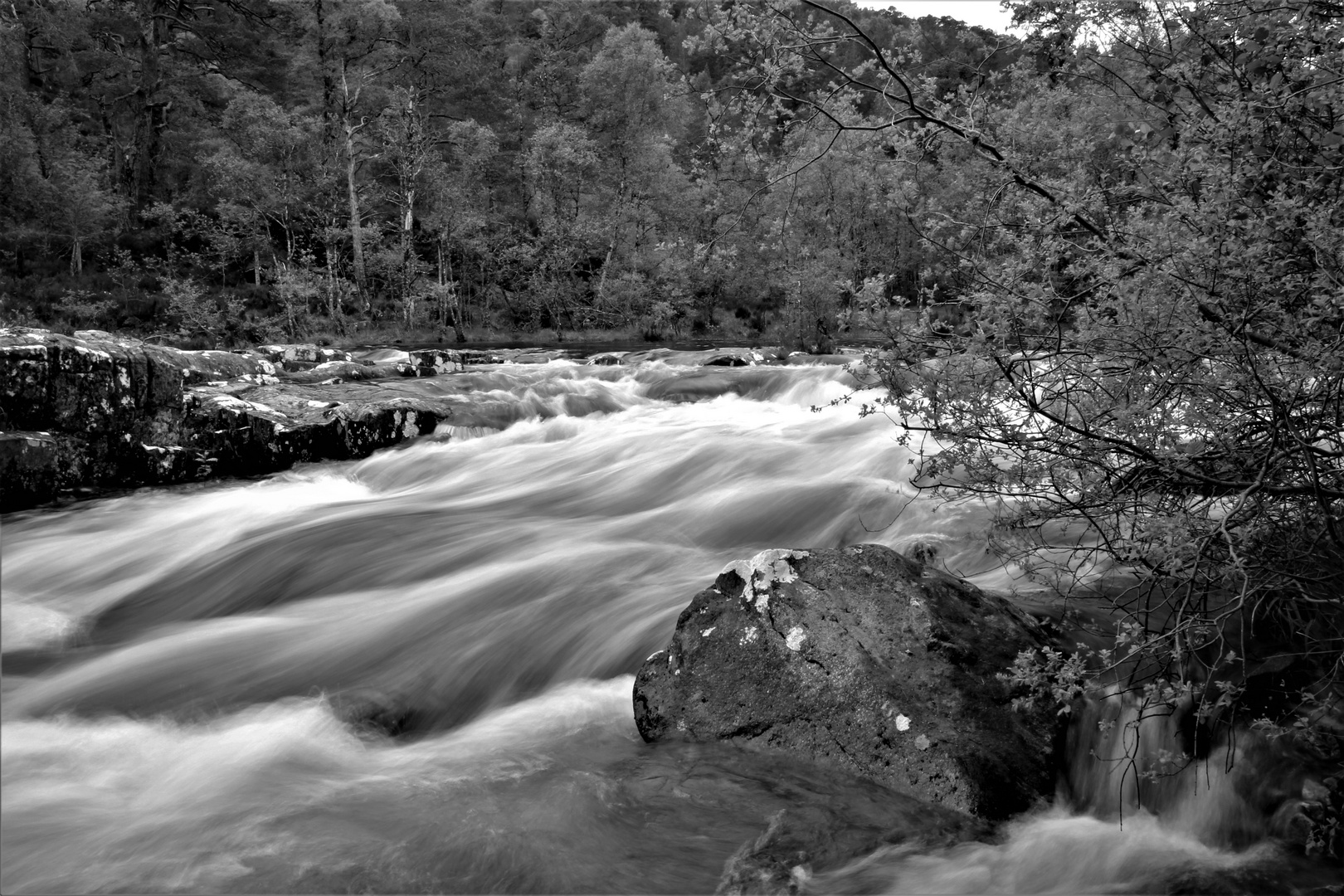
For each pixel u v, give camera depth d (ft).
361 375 48.29
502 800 12.50
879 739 12.37
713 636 14.28
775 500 24.02
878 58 12.46
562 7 169.37
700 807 11.94
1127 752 11.96
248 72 157.07
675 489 28.40
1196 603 11.18
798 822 11.51
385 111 130.62
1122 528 12.05
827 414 36.58
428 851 11.39
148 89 127.13
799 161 13.85
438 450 36.65
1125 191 11.60
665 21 218.59
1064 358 10.96
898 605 13.58
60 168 102.12
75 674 17.98
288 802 12.79
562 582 20.42
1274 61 11.55
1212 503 11.09
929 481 22.59
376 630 19.19
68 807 12.91
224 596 22.70
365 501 30.83
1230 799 11.12
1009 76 13.00
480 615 19.21
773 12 12.31
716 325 135.54
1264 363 10.03
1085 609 14.40
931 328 11.15
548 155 134.82
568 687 16.62
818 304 60.59
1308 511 10.98
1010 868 10.69
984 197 12.09
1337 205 10.17
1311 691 11.49
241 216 109.91
